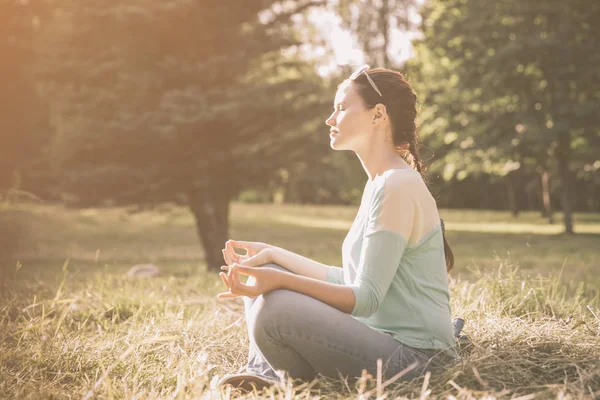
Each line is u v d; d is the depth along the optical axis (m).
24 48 20.25
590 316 3.94
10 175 20.22
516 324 3.30
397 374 2.46
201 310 4.65
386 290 2.50
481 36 19.86
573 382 2.61
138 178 12.04
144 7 11.70
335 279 2.97
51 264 10.84
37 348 3.06
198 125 11.59
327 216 34.62
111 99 11.77
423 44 23.47
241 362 3.17
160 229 23.53
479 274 4.51
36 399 2.53
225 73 12.29
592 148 21.56
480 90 20.38
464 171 24.53
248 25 13.33
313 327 2.44
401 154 2.86
